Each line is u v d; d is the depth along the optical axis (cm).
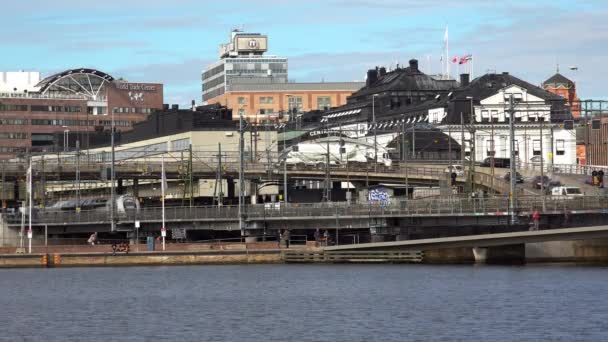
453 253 17888
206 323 11319
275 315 11788
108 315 12075
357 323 11081
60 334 10781
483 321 11019
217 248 18900
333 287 14262
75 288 14862
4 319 11875
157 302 13125
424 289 13788
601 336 10044
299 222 19462
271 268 17438
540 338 9988
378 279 15125
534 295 12912
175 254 18450
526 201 18125
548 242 17912
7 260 18562
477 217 18062
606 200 17375
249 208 19750
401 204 18512
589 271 15825
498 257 17688
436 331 10481
